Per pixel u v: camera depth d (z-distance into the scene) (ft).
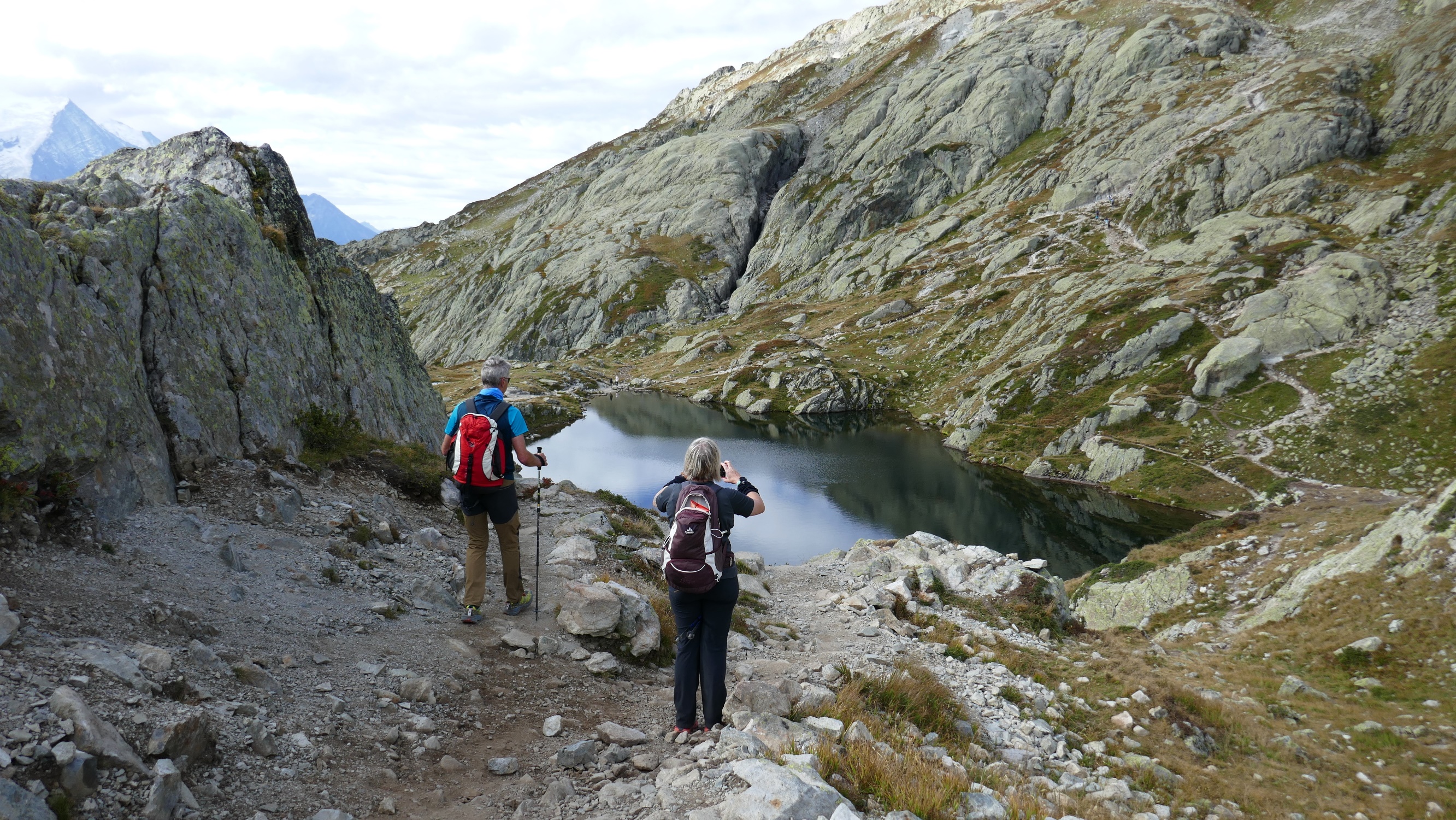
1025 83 525.34
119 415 25.84
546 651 25.20
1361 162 323.16
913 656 36.91
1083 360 243.19
